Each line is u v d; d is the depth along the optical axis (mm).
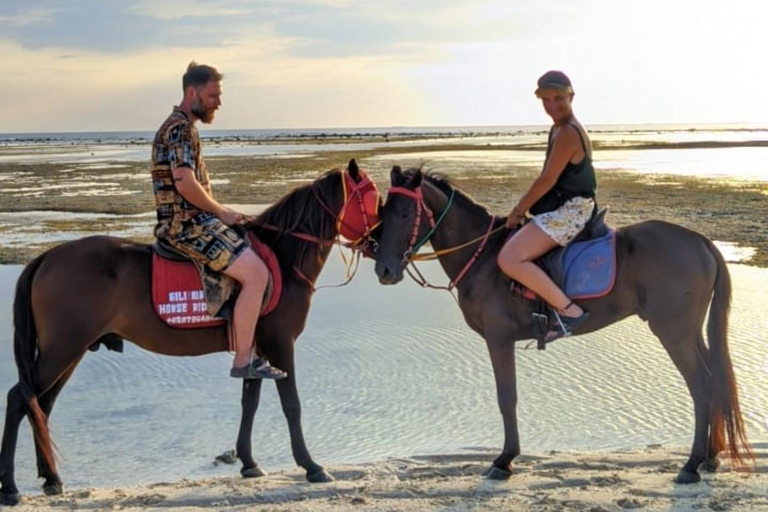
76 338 5656
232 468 7145
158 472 7078
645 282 5797
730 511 5035
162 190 5711
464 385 9102
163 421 8289
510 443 5992
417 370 9609
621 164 43375
